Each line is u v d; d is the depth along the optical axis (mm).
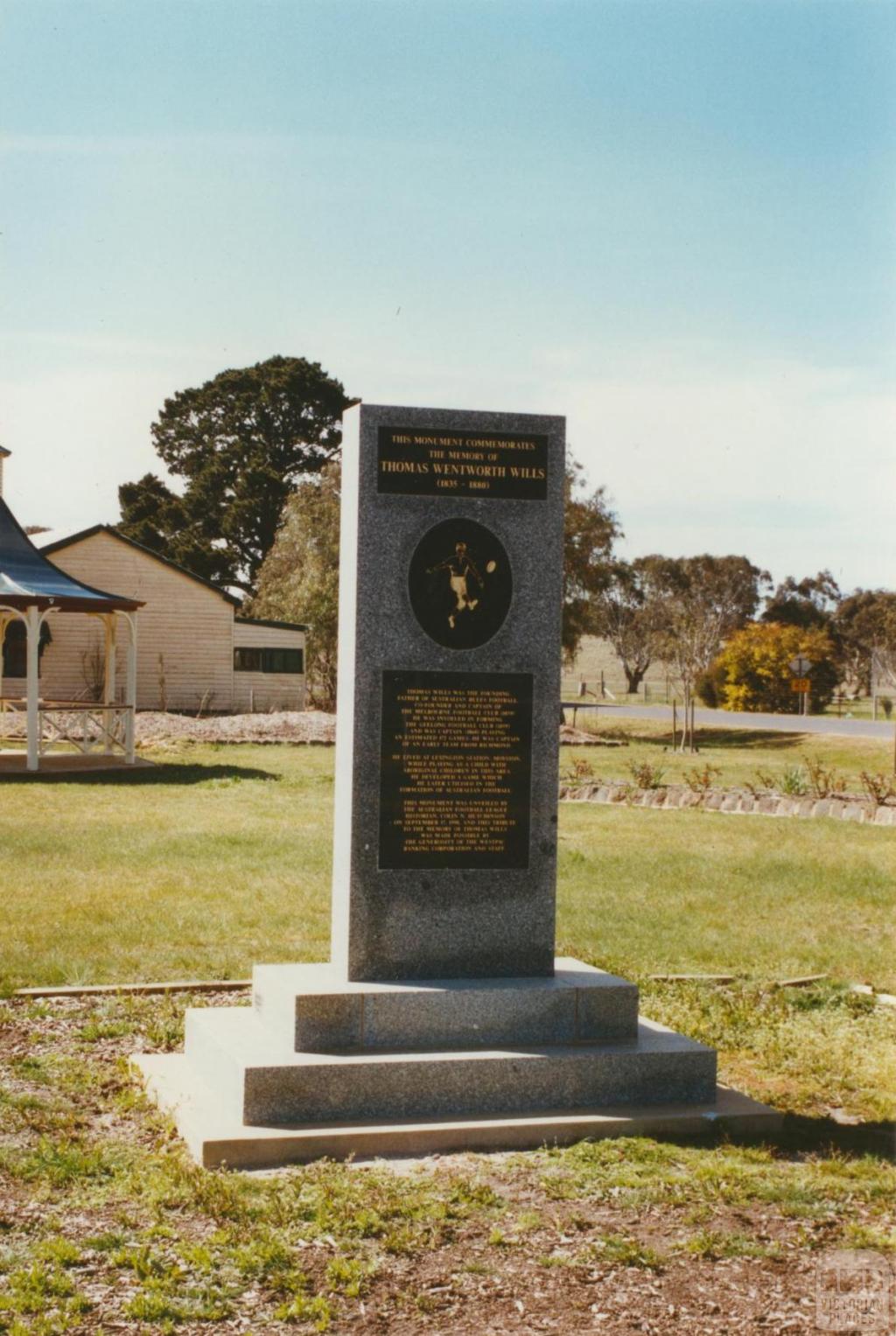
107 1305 4574
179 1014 8203
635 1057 6633
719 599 82562
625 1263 4957
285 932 10508
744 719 48750
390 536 6926
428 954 6961
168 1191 5492
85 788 21062
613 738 38656
